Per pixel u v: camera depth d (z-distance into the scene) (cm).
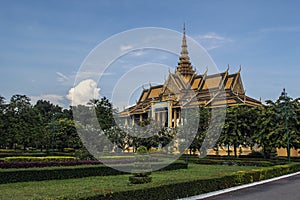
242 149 3850
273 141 2802
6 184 1448
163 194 1074
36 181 1564
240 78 4778
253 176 1623
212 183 1312
